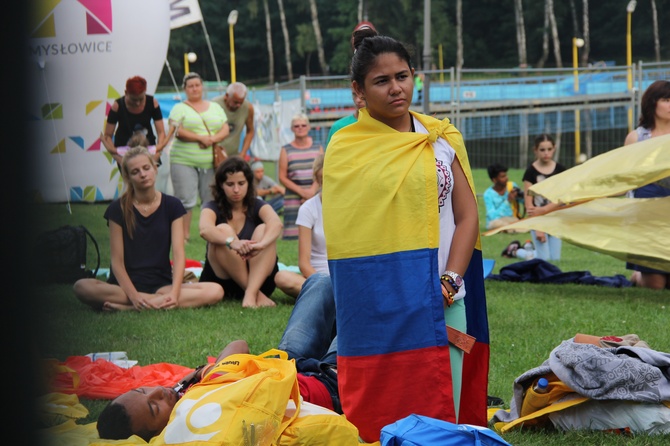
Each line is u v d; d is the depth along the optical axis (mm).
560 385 5633
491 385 6730
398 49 5000
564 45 93375
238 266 10234
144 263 9992
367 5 89750
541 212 12906
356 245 4949
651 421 5438
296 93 33562
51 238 10586
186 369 6855
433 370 4879
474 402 5270
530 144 46062
